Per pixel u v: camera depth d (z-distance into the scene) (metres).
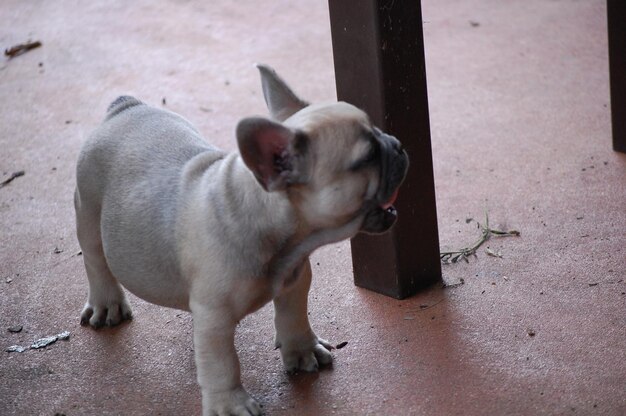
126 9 9.86
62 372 4.39
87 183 4.30
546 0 9.25
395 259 4.76
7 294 5.09
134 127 4.29
